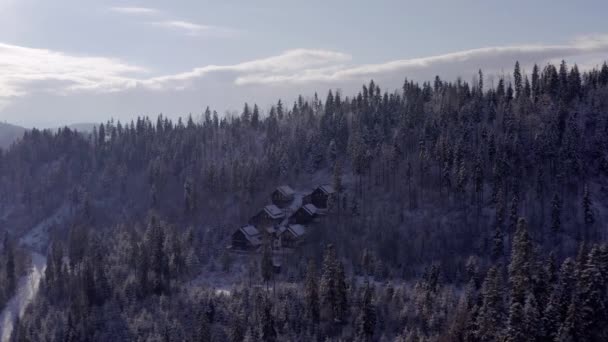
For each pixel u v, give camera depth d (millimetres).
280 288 110812
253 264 129125
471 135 161500
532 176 144125
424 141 163000
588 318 81188
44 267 166875
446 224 135625
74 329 104125
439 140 155625
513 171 144250
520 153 149000
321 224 144750
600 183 141625
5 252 161000
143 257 118812
